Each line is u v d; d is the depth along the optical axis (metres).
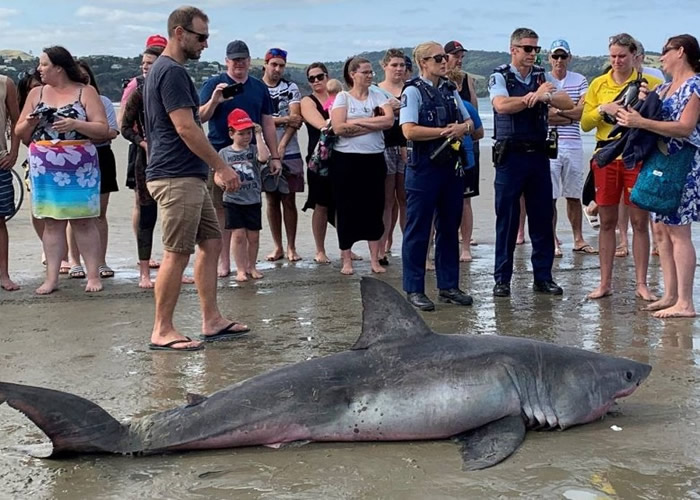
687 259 7.89
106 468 4.76
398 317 5.31
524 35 8.73
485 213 15.97
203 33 7.01
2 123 9.40
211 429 4.96
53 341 7.42
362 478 4.63
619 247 11.39
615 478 4.57
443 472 4.69
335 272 10.52
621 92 8.12
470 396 5.13
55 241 9.39
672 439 5.10
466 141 10.46
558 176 11.52
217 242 7.45
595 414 5.38
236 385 5.15
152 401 5.84
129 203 17.64
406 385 5.12
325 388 5.11
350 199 10.14
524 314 8.26
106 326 7.93
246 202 9.84
